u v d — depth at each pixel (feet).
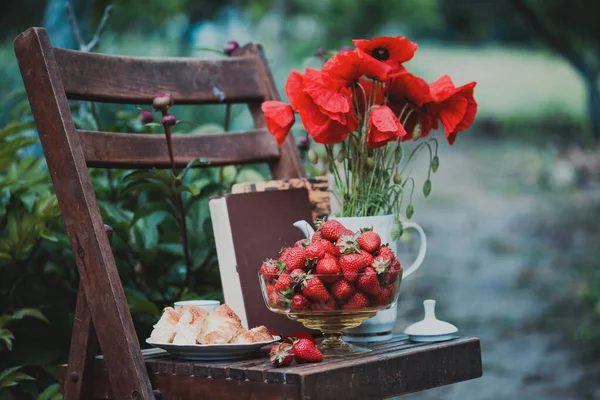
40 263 6.98
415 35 60.54
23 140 6.95
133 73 5.95
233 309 5.49
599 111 38.50
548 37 36.40
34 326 6.63
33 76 5.07
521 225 26.03
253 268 5.52
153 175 6.01
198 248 7.01
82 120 7.67
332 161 5.73
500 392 11.29
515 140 46.16
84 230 4.86
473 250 22.18
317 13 40.50
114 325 4.74
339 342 4.94
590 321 14.90
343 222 5.38
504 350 13.38
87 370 4.92
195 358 4.75
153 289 7.00
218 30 27.20
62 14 9.16
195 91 6.31
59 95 5.01
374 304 4.66
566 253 21.89
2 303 6.70
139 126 7.66
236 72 6.61
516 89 58.90
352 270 4.55
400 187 5.63
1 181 6.63
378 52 5.42
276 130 5.57
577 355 13.08
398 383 4.65
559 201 30.01
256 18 38.32
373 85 5.46
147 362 4.79
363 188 5.65
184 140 6.16
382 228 5.44
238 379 4.39
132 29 25.39
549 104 55.01
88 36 9.44
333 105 5.16
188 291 6.81
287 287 4.56
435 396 11.23
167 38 24.47
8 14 22.84
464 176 36.01
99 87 5.66
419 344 5.08
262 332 4.78
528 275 19.26
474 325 14.87
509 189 32.68
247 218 5.59
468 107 5.60
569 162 35.24
